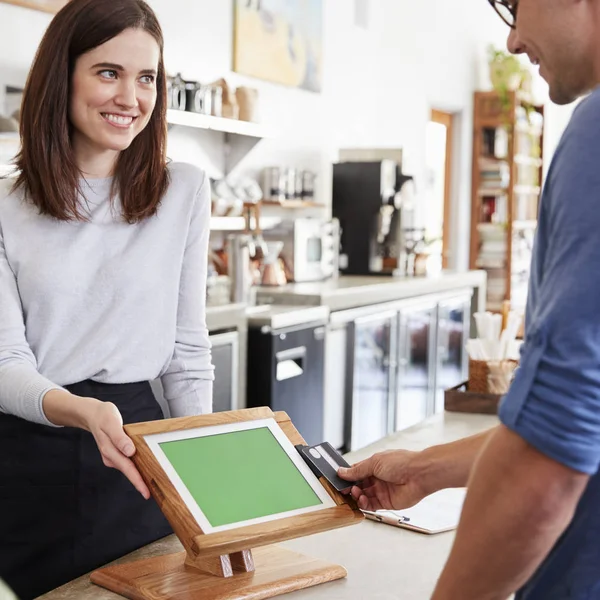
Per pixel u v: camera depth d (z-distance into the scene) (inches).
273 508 48.4
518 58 319.3
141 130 70.2
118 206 71.4
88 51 66.4
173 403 75.0
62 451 67.9
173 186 74.3
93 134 68.1
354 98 245.4
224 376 149.8
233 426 52.5
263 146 206.5
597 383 31.3
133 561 54.2
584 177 31.9
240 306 153.3
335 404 186.2
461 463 47.8
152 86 69.4
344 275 228.5
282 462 51.7
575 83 36.0
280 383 162.4
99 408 54.0
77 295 69.7
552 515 32.2
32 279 68.7
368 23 249.8
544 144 354.0
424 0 279.4
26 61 142.7
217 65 191.5
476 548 33.5
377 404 200.8
